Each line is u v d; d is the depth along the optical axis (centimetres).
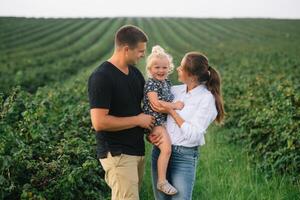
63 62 3728
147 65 589
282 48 5175
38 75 2908
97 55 4669
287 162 884
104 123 547
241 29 8250
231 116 1382
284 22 9312
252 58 3928
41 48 5447
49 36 6938
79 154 738
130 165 564
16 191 634
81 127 919
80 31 7719
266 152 974
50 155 728
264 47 5350
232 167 965
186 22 9444
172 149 579
